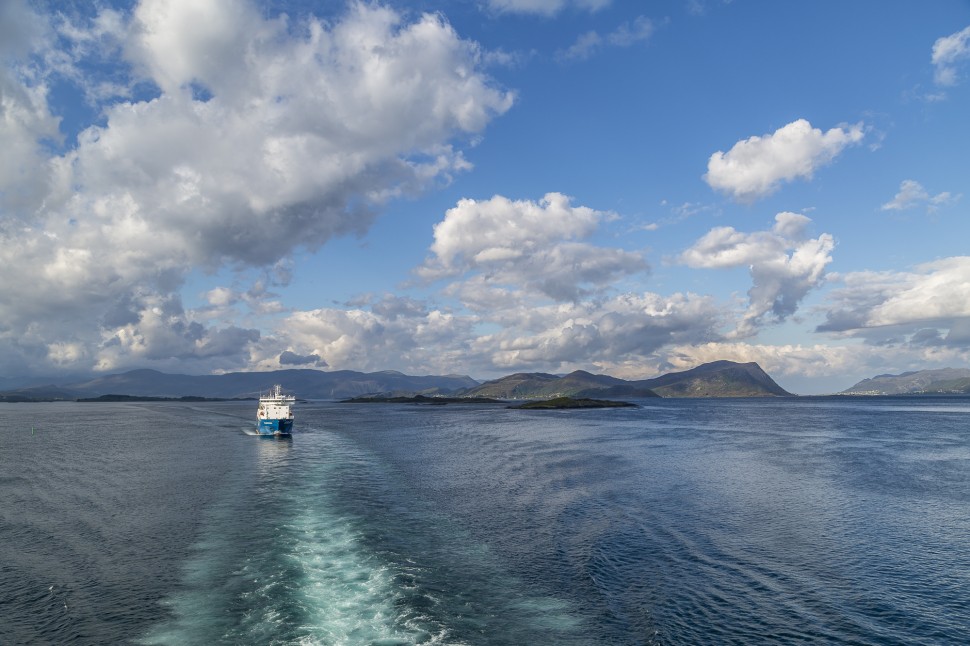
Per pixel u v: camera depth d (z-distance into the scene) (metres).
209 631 21.62
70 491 48.56
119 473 58.94
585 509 41.50
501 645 20.78
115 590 25.72
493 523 37.47
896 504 43.12
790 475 56.34
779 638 21.70
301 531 35.28
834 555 31.19
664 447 83.12
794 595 25.75
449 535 34.59
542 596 25.34
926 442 88.50
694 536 34.53
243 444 90.81
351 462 67.38
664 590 26.16
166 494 47.06
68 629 21.92
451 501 44.28
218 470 60.97
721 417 172.88
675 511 40.84
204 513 40.09
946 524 37.38
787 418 164.12
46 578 27.28
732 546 32.69
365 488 49.81
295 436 106.69
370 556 30.34
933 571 28.81
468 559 30.14
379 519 38.34
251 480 54.12
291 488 49.72
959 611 24.23
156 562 29.48
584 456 72.31
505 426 133.38
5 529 35.97
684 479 54.09
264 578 27.09
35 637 21.33
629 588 26.38
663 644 21.05
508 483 52.31
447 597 25.05
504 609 23.92
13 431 123.44
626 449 80.56
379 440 97.06
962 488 49.44
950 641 21.67
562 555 30.89
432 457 72.06
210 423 153.38
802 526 36.84
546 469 61.03
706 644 21.17
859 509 41.50
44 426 142.12
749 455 72.62
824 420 151.88
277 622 22.33
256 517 38.88
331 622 22.39
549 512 40.53
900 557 30.83
